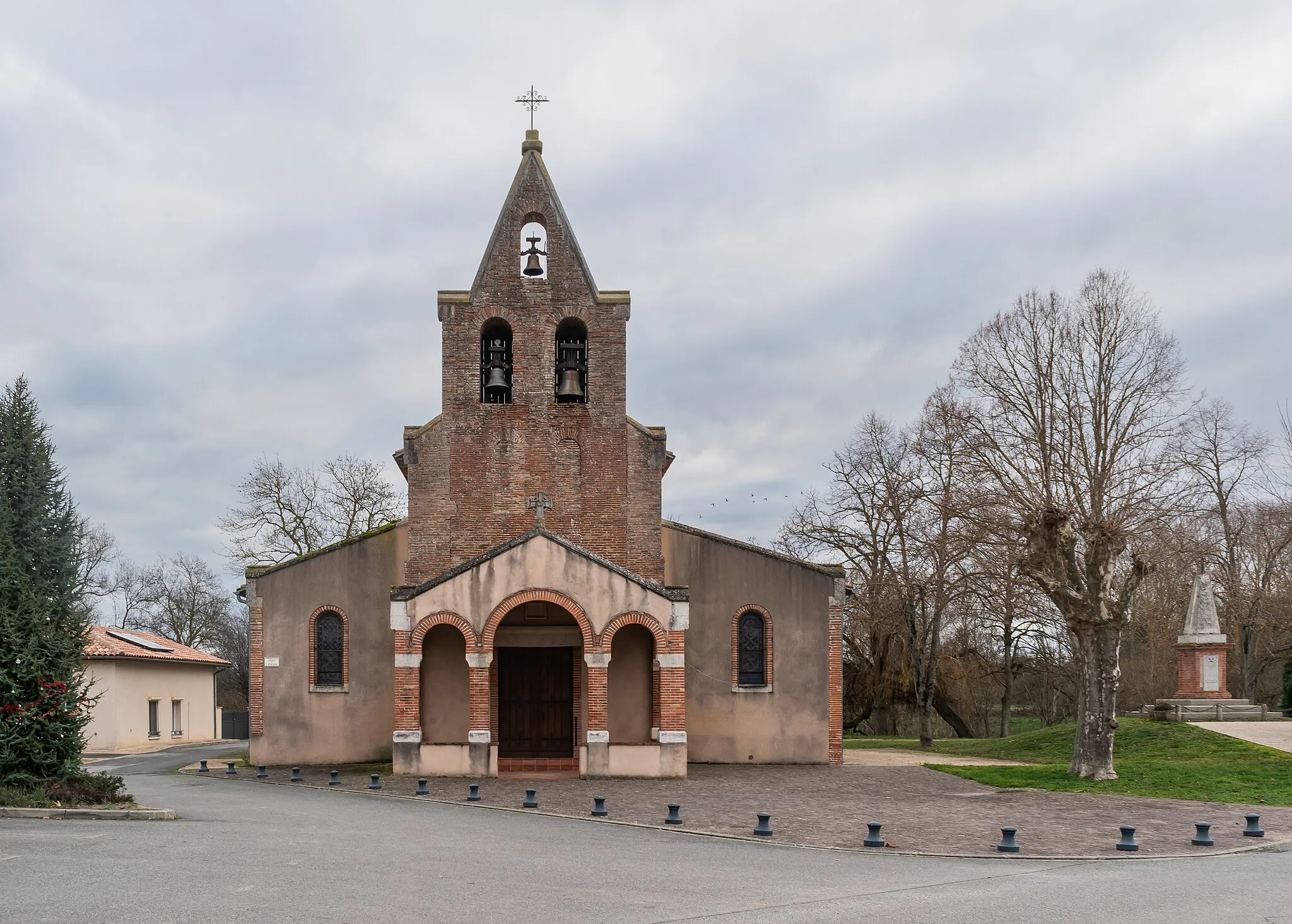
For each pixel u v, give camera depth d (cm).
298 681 2914
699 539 3034
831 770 2814
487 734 2542
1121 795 2239
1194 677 3475
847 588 3353
